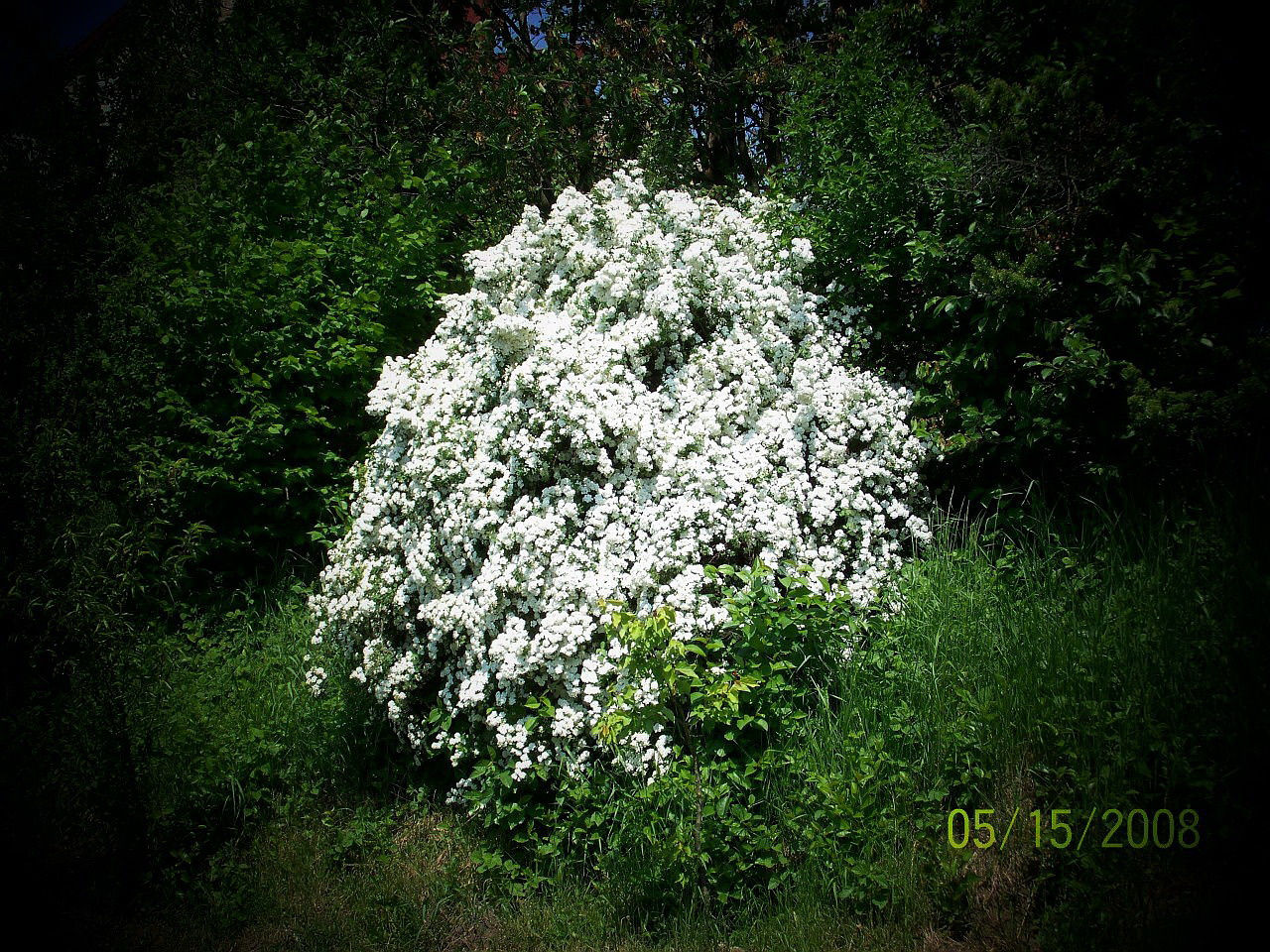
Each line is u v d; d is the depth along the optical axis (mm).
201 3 8977
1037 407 4309
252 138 7691
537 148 8578
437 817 4191
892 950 3018
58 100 5520
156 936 3684
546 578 3957
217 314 5996
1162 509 3998
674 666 3367
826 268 5207
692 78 8664
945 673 3711
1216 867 2875
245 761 4297
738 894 3311
